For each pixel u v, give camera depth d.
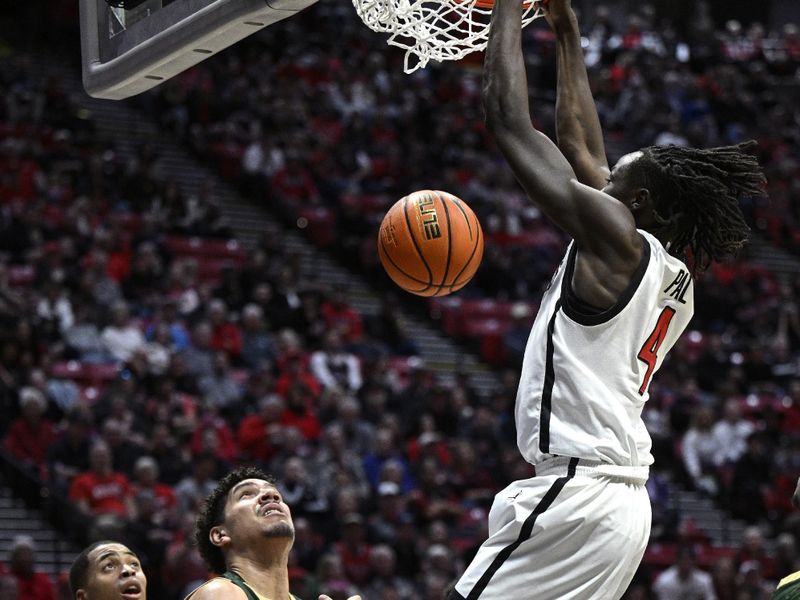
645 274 2.99
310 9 20.55
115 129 17.38
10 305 11.87
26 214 13.80
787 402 14.67
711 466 13.13
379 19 3.65
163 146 17.31
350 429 11.59
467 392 13.32
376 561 9.85
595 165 3.44
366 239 15.86
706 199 3.14
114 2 4.11
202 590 3.62
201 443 10.81
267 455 11.07
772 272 17.95
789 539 10.92
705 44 22.67
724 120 20.91
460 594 2.98
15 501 10.39
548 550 2.91
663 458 13.18
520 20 3.12
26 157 14.98
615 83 20.84
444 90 19.88
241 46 19.14
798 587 3.44
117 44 4.11
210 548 3.94
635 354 2.99
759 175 3.21
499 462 12.11
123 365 11.52
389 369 13.18
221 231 15.27
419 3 3.68
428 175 17.36
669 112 20.55
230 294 13.67
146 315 12.95
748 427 13.38
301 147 17.03
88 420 10.30
